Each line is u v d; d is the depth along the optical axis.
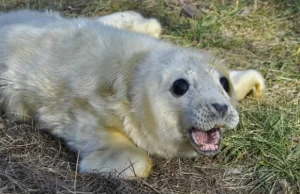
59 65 1.56
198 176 1.52
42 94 1.56
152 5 2.15
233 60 1.91
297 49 1.95
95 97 1.51
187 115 1.42
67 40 1.59
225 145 1.59
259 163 1.55
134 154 1.46
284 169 1.53
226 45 1.97
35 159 1.50
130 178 1.45
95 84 1.52
